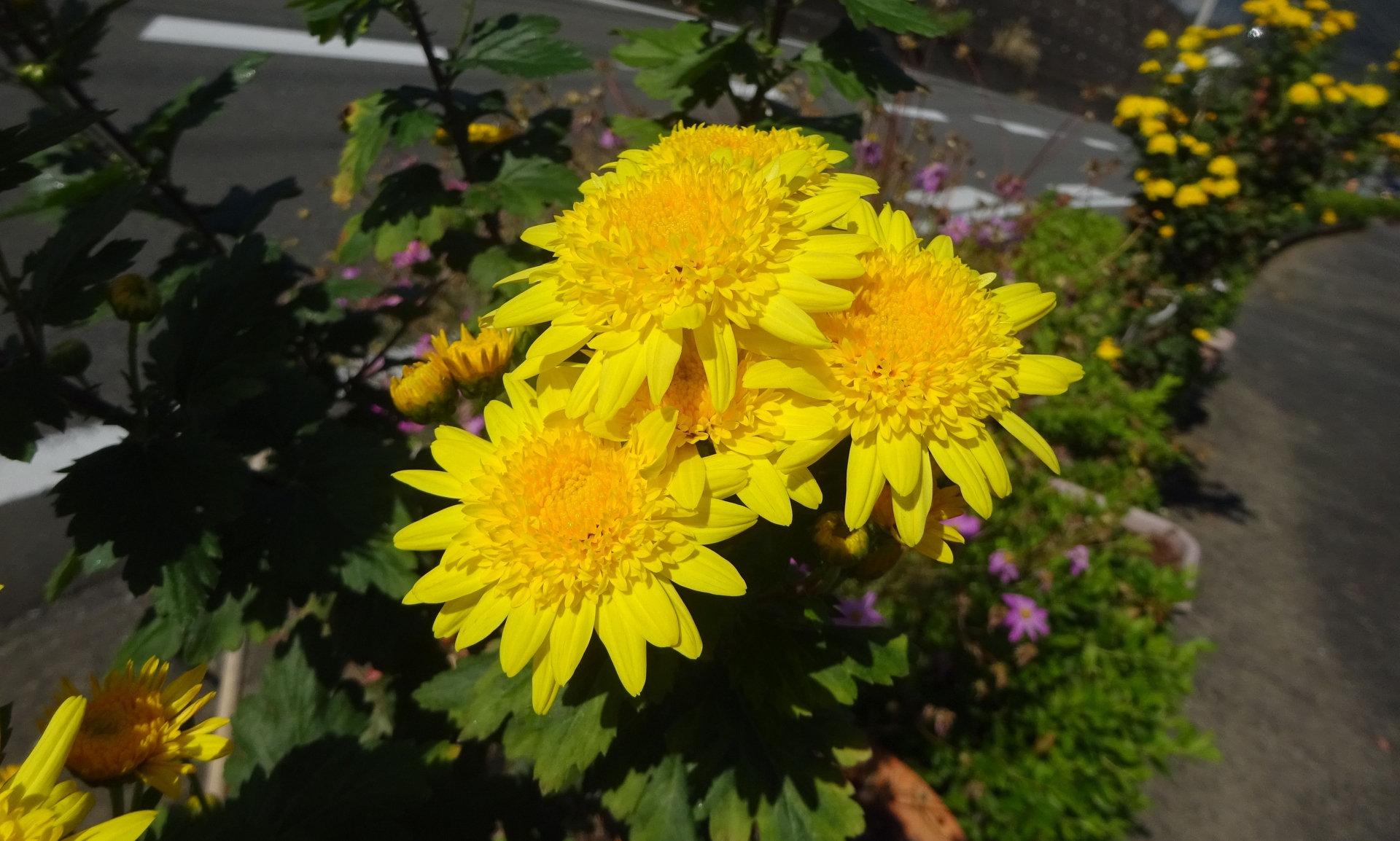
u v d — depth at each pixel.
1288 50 0.76
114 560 0.24
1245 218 0.76
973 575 0.50
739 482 0.17
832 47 0.34
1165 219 0.77
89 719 0.20
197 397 0.25
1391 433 0.92
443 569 0.18
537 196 0.34
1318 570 0.68
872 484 0.17
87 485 0.22
